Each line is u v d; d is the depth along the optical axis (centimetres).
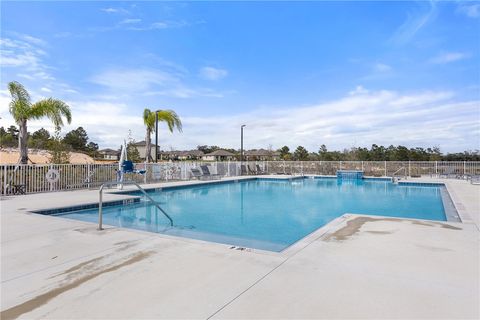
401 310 241
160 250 414
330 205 1091
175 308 247
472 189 1234
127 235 500
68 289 286
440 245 425
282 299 262
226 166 2252
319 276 314
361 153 3291
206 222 803
